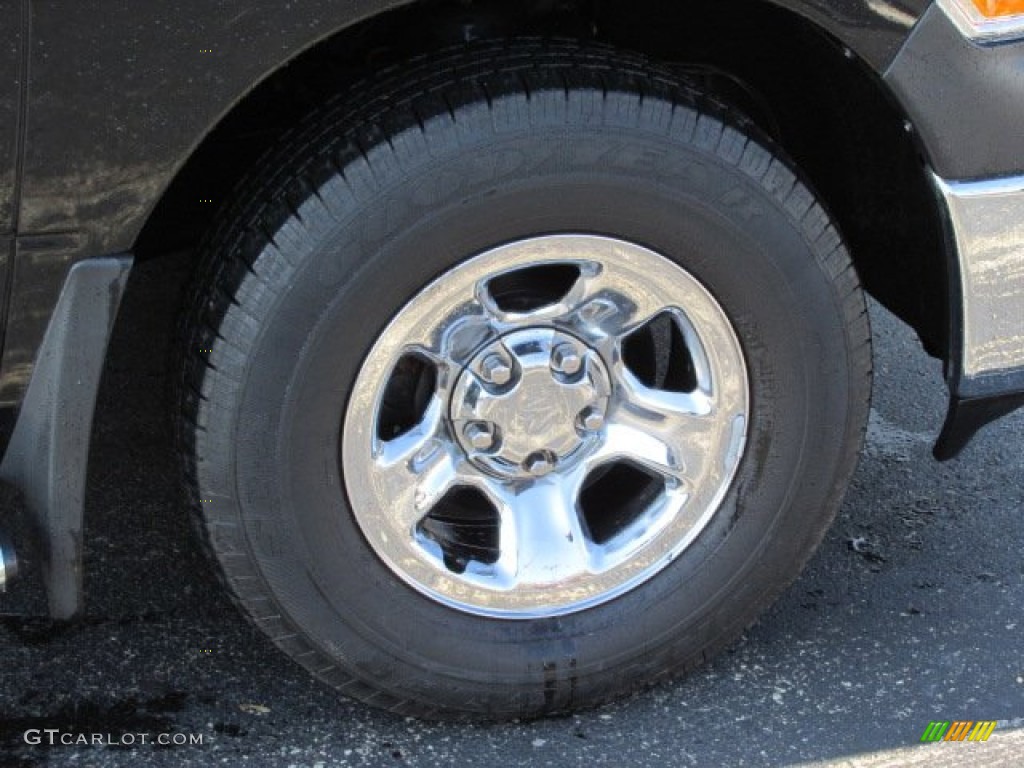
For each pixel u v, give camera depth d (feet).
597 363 7.77
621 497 8.48
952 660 9.00
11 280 6.54
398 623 7.87
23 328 6.68
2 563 7.21
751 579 8.36
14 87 6.14
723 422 7.98
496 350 7.59
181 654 8.84
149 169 6.52
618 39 8.55
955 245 7.62
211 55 6.38
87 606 9.20
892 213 8.39
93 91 6.27
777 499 8.20
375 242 7.00
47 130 6.27
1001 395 8.07
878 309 13.20
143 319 11.36
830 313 7.80
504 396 7.68
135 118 6.39
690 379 8.07
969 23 7.08
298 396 7.22
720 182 7.30
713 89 8.91
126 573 9.52
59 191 6.42
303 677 8.70
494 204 7.08
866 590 9.66
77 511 7.24
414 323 7.31
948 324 7.92
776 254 7.56
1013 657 9.05
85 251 6.59
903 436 11.48
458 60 7.25
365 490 7.59
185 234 8.68
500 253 7.25
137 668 8.70
